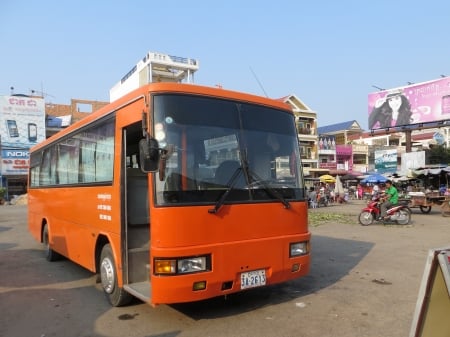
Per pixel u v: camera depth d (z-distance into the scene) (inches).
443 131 2386.8
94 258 252.8
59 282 294.2
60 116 1792.6
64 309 229.6
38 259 389.1
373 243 440.8
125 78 2032.5
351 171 2171.5
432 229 567.8
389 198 633.0
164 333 188.7
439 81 1348.4
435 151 1754.4
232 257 191.5
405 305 223.1
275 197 212.7
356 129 2655.0
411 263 331.3
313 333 185.2
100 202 242.1
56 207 340.8
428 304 124.0
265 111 221.5
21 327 202.7
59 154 337.4
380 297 238.7
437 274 124.0
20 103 1587.1
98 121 252.4
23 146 1587.1
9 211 1023.6
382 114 1525.6
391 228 584.4
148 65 1768.0
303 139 2096.5
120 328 197.2
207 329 191.9
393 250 394.0
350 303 228.2
